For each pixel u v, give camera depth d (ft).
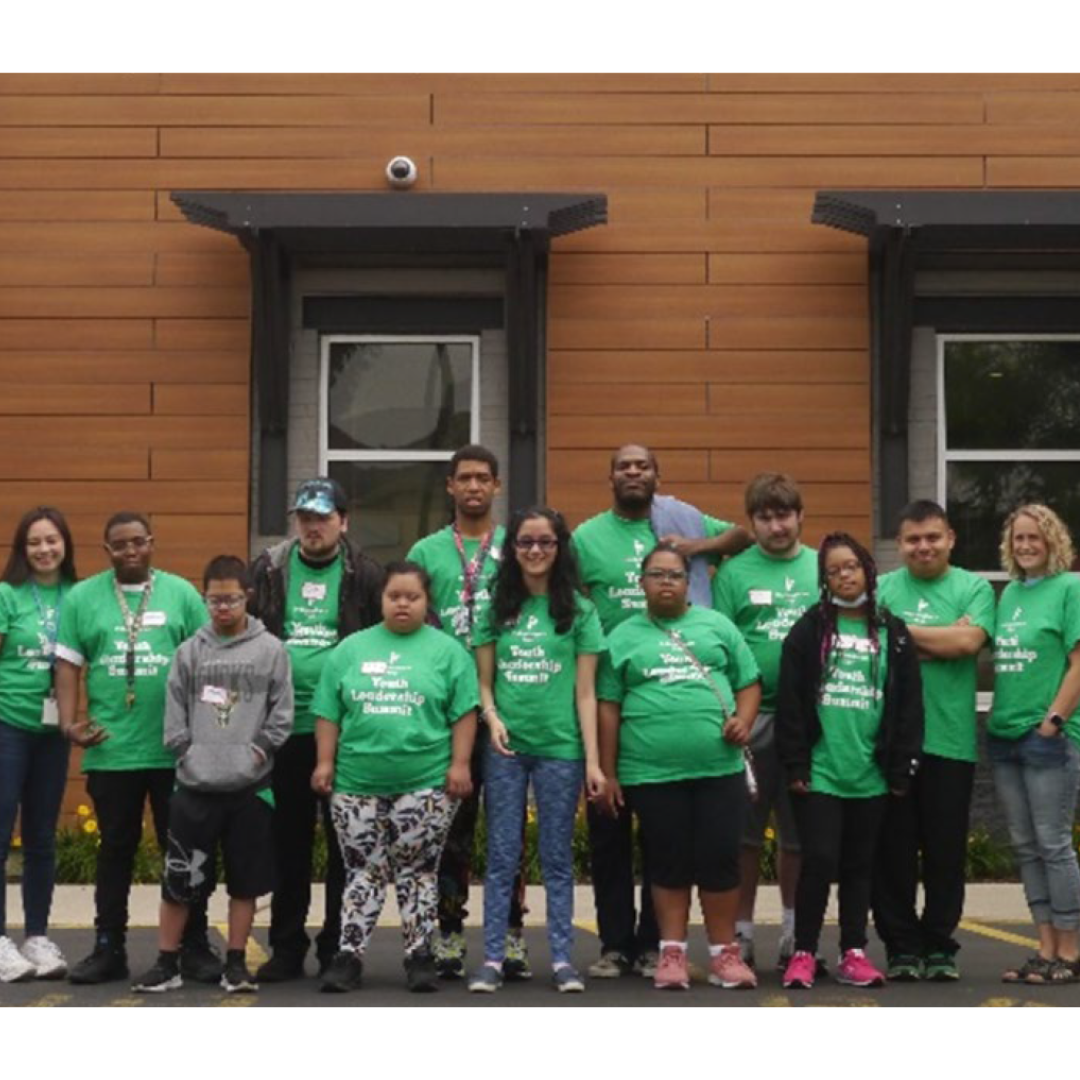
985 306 47.70
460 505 29.60
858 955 28.43
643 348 47.09
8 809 29.50
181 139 47.62
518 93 47.62
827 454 46.83
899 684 28.58
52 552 29.94
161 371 47.11
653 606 28.66
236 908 27.99
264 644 28.30
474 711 28.12
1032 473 47.65
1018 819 29.43
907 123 47.52
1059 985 28.48
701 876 28.30
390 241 46.26
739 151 47.50
